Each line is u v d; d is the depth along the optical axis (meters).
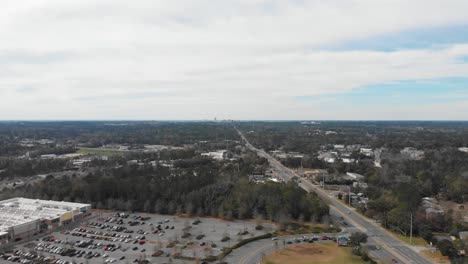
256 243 181.25
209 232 199.12
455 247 165.75
